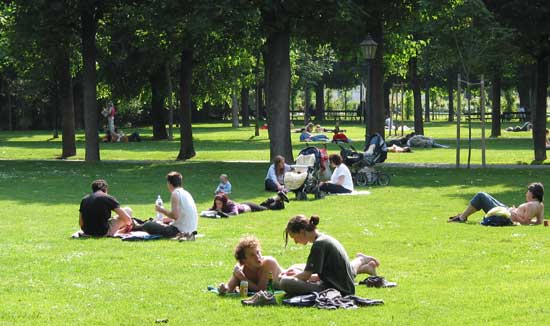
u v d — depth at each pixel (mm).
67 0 50625
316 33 47969
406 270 18703
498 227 25281
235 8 44406
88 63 53656
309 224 15688
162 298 15844
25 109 101375
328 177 36906
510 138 80062
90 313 14719
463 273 18172
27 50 56500
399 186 38250
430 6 48281
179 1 46562
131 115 113875
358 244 22297
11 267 18953
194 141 78188
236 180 41219
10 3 53969
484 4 47781
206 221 27188
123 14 52094
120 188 37906
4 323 14023
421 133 72312
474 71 54812
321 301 15023
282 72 48500
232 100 110188
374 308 14898
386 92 130250
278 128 48812
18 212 29875
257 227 25766
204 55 56969
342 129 105625
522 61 54125
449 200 32844
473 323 13688
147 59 70250
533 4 47156
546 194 34781
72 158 58500
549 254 20438
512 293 15797
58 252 21000
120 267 18906
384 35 55094
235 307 15117
